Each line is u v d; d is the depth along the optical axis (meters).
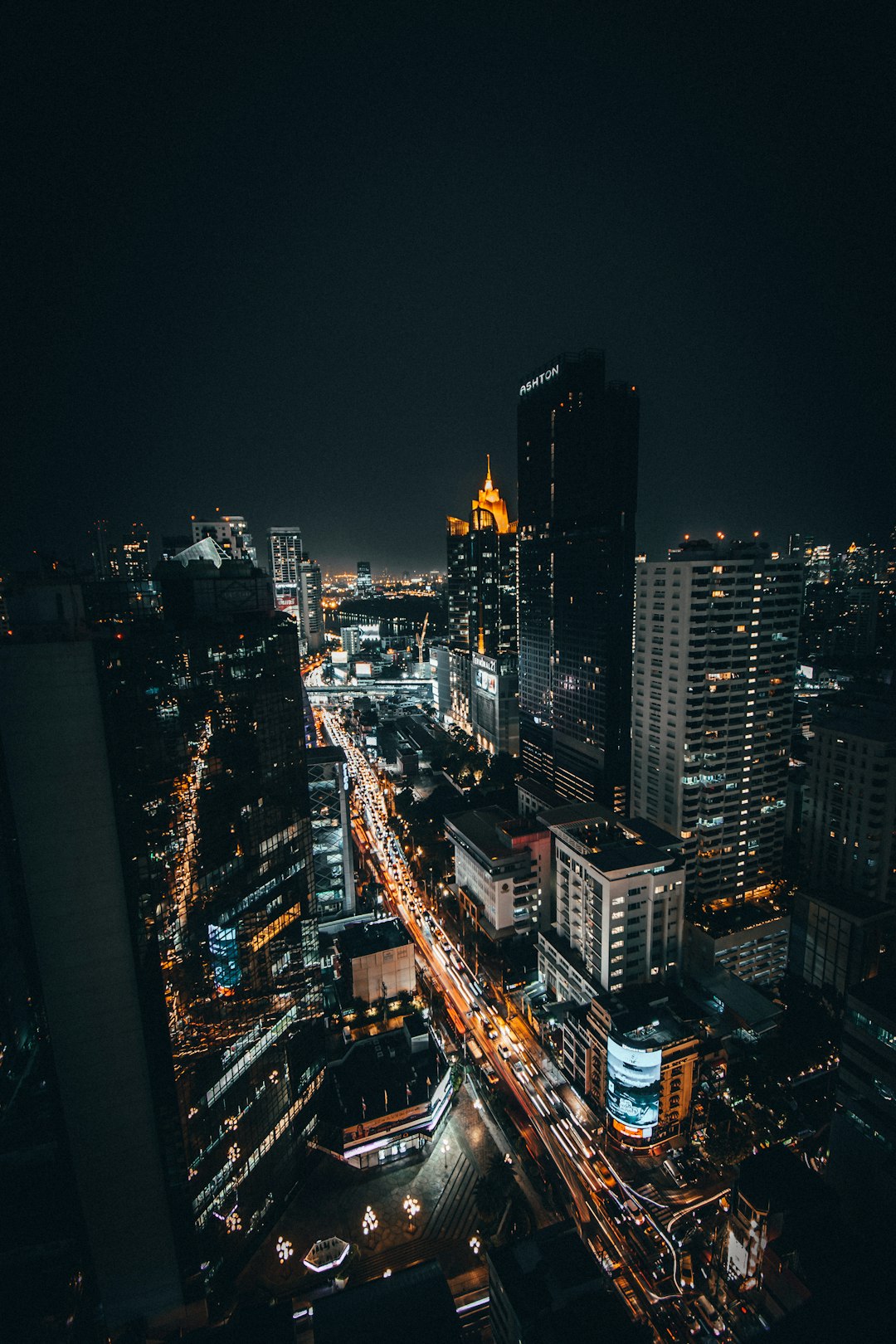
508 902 152.75
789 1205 75.50
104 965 71.62
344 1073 115.94
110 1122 74.81
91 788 68.44
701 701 146.25
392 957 131.12
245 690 92.25
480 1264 88.38
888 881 134.62
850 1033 79.94
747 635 147.38
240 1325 68.06
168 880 77.69
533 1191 96.69
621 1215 93.00
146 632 79.94
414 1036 119.25
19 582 79.00
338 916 166.62
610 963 116.19
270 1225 94.75
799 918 130.62
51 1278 61.91
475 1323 80.44
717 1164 98.06
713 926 144.50
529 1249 74.94
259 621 95.56
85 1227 74.56
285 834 101.81
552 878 155.88
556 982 133.00
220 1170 85.25
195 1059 81.19
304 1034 105.06
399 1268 88.62
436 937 170.00
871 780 132.88
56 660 65.69
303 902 106.50
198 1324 81.69
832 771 142.62
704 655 144.25
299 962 104.94
